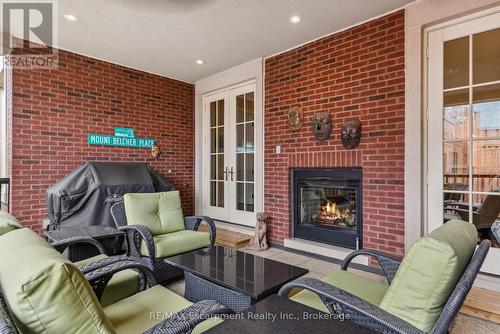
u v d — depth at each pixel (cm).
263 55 418
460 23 271
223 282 186
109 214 367
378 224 314
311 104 372
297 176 394
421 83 287
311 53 371
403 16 296
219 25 326
